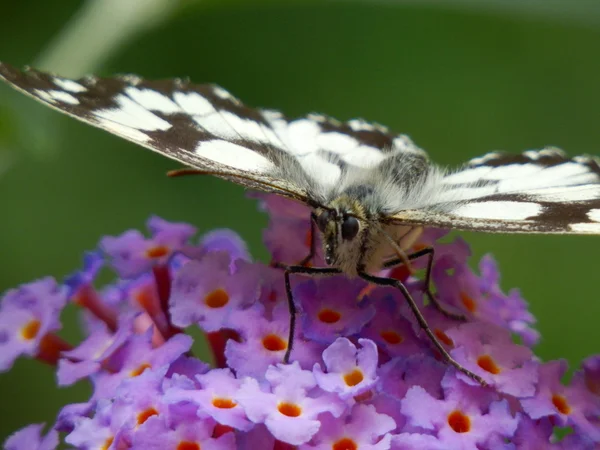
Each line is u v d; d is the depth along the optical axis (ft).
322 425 0.24
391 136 0.32
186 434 0.24
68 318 0.47
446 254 0.28
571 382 0.26
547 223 0.25
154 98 0.30
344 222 0.26
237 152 0.29
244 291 0.27
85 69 0.38
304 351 0.26
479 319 0.28
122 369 0.26
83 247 0.53
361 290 0.27
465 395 0.25
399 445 0.23
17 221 0.53
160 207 0.53
